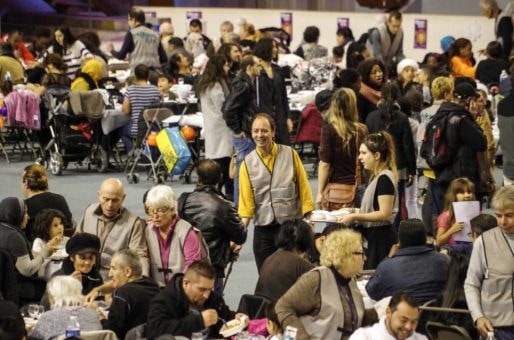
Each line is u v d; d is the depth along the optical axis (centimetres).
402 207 1272
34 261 1062
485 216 1002
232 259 1119
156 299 870
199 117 1809
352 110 1184
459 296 922
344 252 843
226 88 1552
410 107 1455
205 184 1084
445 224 1118
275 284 935
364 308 863
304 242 949
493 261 904
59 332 862
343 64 2575
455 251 1041
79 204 1655
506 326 903
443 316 913
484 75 2103
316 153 1872
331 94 1630
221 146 1548
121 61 2319
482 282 912
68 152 1866
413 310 802
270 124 1114
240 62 1608
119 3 2834
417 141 1382
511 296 902
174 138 1731
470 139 1214
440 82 1380
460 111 1225
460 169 1223
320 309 841
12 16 2888
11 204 1080
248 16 2834
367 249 1102
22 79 2161
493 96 1944
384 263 945
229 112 1417
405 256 940
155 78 2098
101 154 1905
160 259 1016
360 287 1000
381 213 1080
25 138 2012
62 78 1938
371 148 1089
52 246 1074
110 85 2170
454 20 2800
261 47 1437
